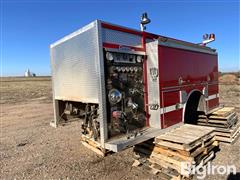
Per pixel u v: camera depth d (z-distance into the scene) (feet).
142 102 12.75
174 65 13.88
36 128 24.91
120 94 11.30
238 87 69.00
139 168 12.91
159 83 12.55
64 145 18.06
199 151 11.57
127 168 13.07
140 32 12.53
